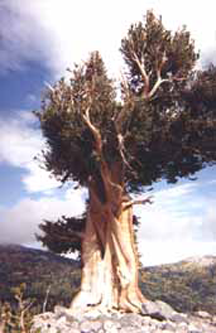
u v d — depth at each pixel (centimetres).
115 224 2409
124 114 2336
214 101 2756
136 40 2808
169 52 2762
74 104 2450
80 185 2867
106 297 2314
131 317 1938
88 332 1611
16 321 852
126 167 2697
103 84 2536
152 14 2839
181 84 2819
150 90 2798
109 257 2419
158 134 2600
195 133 2675
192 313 2664
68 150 2583
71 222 2823
